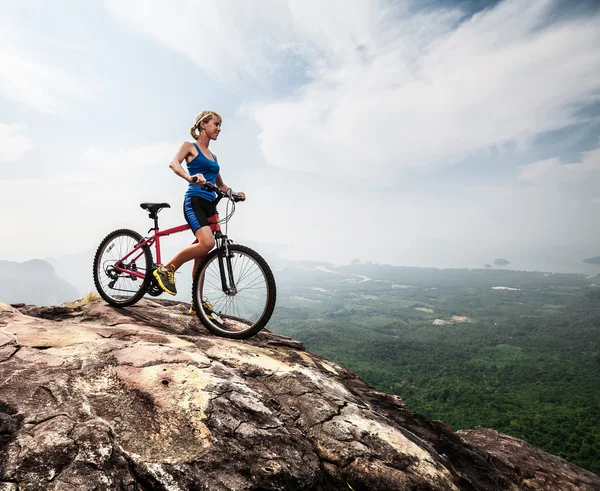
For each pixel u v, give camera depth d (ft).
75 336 9.08
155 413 6.49
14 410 5.69
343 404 8.79
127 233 13.98
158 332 10.89
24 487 4.41
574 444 354.74
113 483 4.80
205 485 5.39
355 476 6.92
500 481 10.21
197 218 12.47
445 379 618.85
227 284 12.55
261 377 9.29
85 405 6.23
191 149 12.89
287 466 6.25
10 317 10.11
